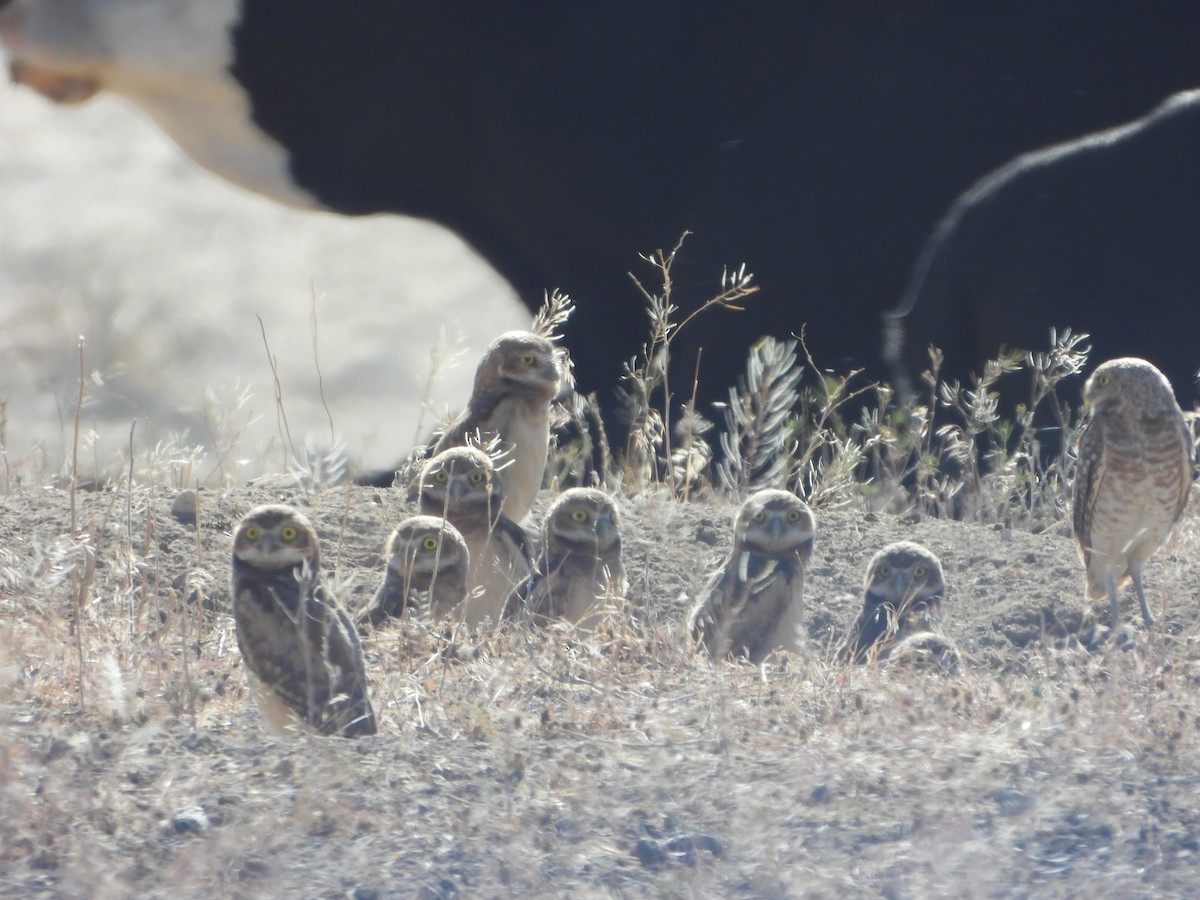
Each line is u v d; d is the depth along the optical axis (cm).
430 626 2531
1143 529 2853
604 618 2692
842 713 2144
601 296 5812
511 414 3422
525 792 1859
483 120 5575
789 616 2764
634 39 5456
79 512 3272
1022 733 2050
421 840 1727
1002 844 1734
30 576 2705
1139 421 2794
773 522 2770
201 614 2694
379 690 2288
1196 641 2606
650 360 4422
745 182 5366
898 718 2114
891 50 5400
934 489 3938
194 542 3173
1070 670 2372
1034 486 3778
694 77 5488
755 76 5488
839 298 5322
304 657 2177
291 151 5700
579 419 3966
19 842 1712
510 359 3434
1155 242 4356
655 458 3969
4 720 2011
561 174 5556
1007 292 4422
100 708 2109
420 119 5600
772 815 1805
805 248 5306
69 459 4941
